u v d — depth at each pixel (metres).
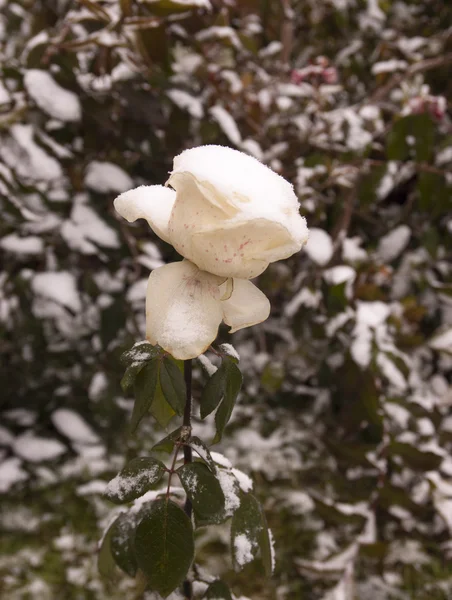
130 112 0.95
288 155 1.23
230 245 0.30
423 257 1.21
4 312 1.15
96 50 0.94
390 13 1.43
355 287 1.06
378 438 1.01
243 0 1.26
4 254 1.17
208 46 1.10
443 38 1.19
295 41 1.47
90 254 1.03
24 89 0.90
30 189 0.88
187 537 0.35
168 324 0.30
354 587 0.87
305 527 1.12
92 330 1.16
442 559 1.07
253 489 0.41
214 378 0.36
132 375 0.37
